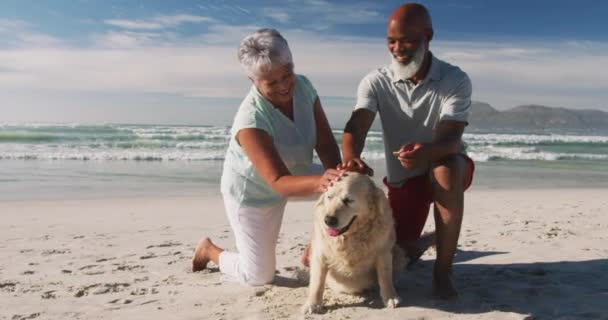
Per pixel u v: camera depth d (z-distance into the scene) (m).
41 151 20.70
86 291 4.35
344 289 4.04
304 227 7.47
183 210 9.41
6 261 5.50
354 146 4.09
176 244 6.46
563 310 3.66
